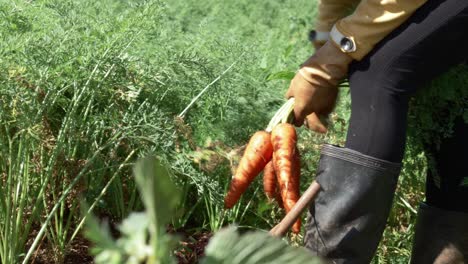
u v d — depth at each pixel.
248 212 2.98
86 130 2.65
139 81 2.66
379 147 1.91
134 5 2.74
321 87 2.05
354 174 1.92
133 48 2.91
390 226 2.97
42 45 2.46
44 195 2.52
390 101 1.91
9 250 2.38
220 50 3.25
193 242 2.74
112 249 0.36
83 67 2.46
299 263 0.40
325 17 2.29
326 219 1.95
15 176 2.40
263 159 2.30
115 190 2.77
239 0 6.04
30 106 2.33
